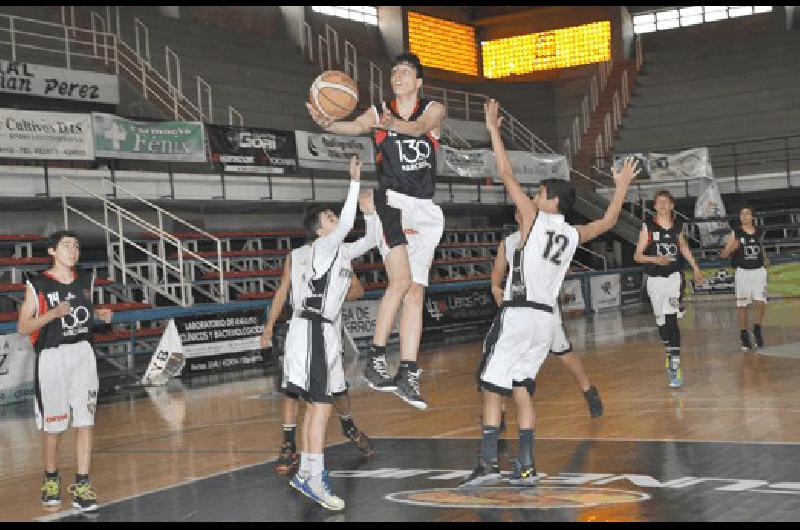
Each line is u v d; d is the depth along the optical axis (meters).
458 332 20.67
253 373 14.95
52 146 15.69
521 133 32.56
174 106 21.81
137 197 16.72
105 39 21.67
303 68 28.00
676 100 31.95
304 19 29.44
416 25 32.66
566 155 31.09
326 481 5.56
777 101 30.47
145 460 7.61
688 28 33.84
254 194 20.16
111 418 10.46
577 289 23.95
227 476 6.72
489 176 23.23
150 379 14.02
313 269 5.84
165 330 14.40
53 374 6.04
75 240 6.18
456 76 33.97
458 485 5.98
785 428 7.25
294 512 5.50
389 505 5.52
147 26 25.06
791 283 24.02
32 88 18.64
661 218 9.95
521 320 5.73
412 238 5.44
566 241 5.77
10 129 15.23
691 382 10.27
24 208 17.23
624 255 28.44
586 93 33.34
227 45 26.69
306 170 22.20
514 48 35.06
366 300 18.23
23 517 5.82
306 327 5.80
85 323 6.13
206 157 17.91
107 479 6.89
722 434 7.16
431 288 20.05
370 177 23.34
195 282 17.50
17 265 15.46
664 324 9.94
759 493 5.25
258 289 20.12
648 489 5.52
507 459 6.80
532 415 5.93
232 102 24.73
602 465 6.30
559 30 34.44
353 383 12.33
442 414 9.15
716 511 4.91
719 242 25.64
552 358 13.51
